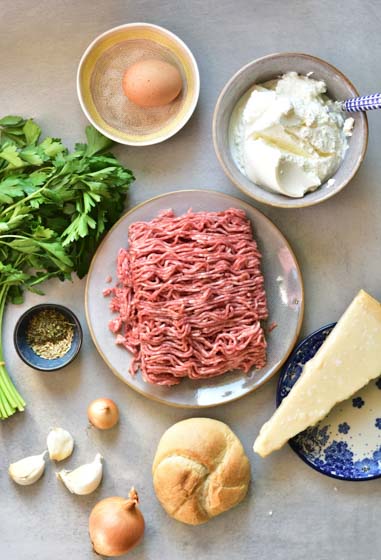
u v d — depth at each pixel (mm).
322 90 776
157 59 823
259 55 832
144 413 833
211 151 838
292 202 769
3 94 839
